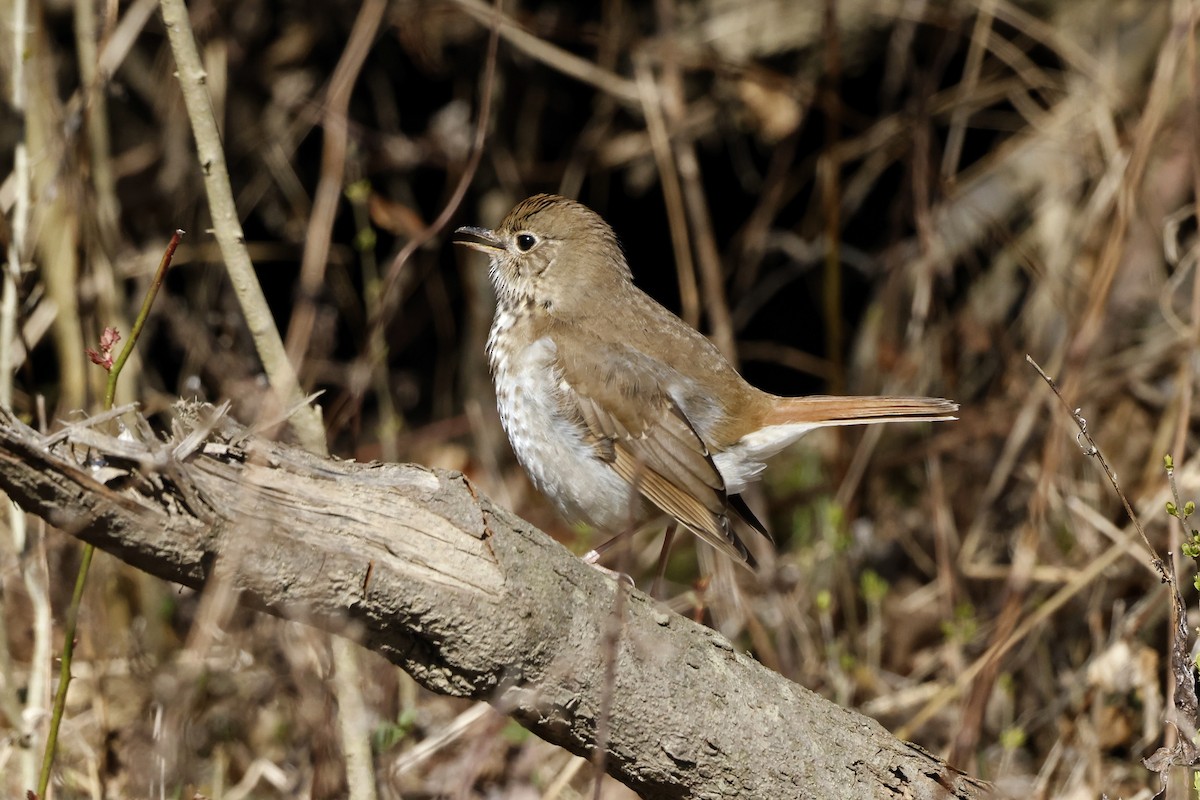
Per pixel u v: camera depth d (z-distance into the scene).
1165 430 10.63
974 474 12.05
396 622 5.55
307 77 13.04
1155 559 6.72
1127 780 8.94
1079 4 12.66
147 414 10.83
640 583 12.19
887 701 9.88
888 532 12.15
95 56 10.08
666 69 11.98
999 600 10.85
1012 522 11.62
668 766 6.05
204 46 12.23
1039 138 12.60
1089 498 11.02
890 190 13.92
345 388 11.91
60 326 10.59
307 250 10.34
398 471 5.54
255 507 5.24
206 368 11.78
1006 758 9.07
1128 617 9.42
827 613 9.98
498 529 5.61
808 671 10.10
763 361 14.66
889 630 11.20
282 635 8.54
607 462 8.70
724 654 6.18
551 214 9.18
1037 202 12.95
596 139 13.09
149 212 12.68
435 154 12.97
